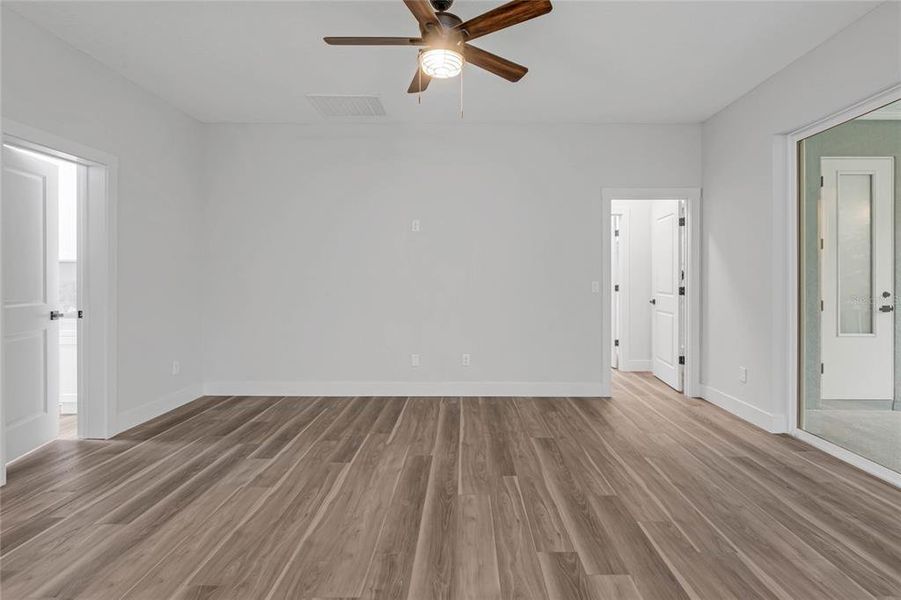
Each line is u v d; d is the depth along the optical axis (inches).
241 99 172.7
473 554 82.9
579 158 198.1
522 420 163.9
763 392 155.7
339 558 81.9
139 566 79.5
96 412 145.3
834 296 132.4
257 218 199.8
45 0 110.8
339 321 200.5
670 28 123.4
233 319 200.7
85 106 137.0
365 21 121.5
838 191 130.7
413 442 141.1
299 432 150.7
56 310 144.5
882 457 115.9
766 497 105.0
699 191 197.2
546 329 198.8
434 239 199.5
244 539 87.8
